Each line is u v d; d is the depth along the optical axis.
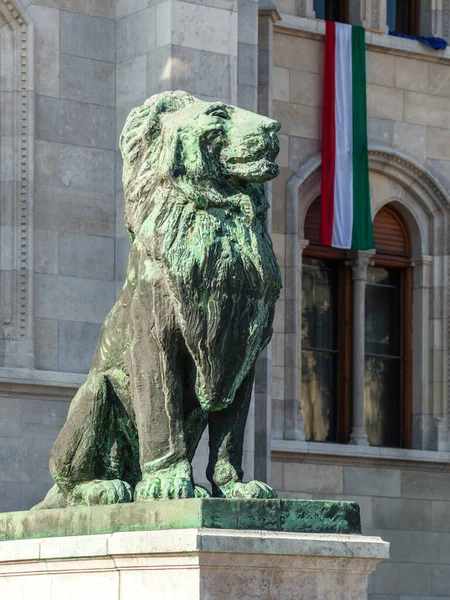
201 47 22.47
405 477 29.77
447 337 30.81
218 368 8.27
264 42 27.55
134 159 8.58
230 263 8.21
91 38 23.47
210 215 8.25
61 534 8.45
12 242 22.75
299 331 28.81
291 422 28.42
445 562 29.97
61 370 22.70
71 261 23.05
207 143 8.30
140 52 22.95
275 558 7.81
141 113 8.64
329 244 28.38
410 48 30.80
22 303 22.59
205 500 7.76
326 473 28.80
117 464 8.92
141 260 8.43
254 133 8.22
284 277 28.62
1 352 22.38
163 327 8.29
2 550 8.59
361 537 8.12
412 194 30.89
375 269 30.95
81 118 23.33
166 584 7.76
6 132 22.95
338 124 28.81
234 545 7.66
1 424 21.80
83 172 23.27
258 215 8.43
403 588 29.41
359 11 30.45
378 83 30.56
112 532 8.12
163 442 8.34
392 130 30.62
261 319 8.38
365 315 30.70
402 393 30.84
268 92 27.47
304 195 29.38
